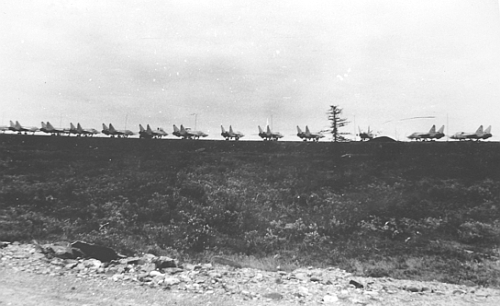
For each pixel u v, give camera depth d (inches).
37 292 235.6
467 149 884.6
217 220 592.7
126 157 928.3
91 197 676.1
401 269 405.4
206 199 681.0
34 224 527.8
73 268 305.0
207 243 500.7
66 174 803.4
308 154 935.0
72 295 235.5
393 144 908.6
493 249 490.3
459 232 551.8
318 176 794.2
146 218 595.5
